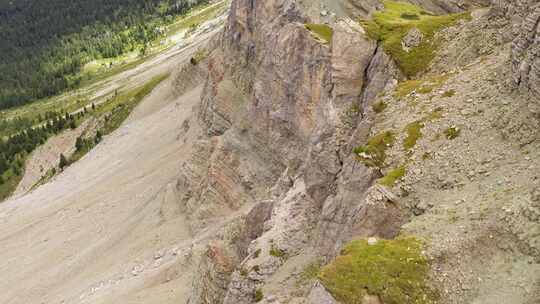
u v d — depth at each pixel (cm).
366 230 2920
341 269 2386
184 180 7850
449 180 2898
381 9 6412
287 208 4159
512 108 2992
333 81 4794
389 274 2341
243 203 6525
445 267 2369
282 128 6141
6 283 8344
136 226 8131
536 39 2898
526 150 2764
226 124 8375
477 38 4253
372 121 3800
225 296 4172
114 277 6825
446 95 3516
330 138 4206
